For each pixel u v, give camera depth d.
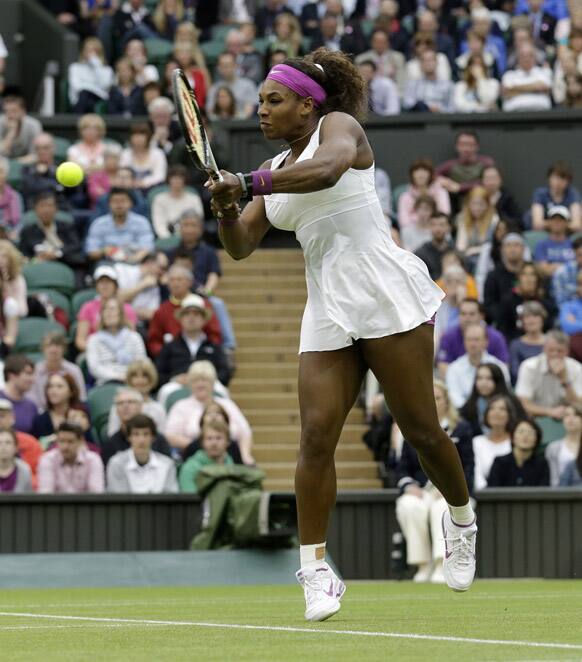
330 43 44.19
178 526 24.17
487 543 24.59
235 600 17.33
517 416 26.16
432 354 11.75
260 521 22.78
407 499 24.17
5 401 24.72
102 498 23.92
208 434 24.48
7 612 14.56
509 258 32.28
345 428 30.47
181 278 30.17
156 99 38.09
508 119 38.62
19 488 24.36
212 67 44.41
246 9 49.12
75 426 24.50
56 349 27.69
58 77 44.22
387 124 38.69
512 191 38.66
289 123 11.67
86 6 48.00
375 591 19.77
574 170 38.56
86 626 11.83
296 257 36.16
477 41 42.28
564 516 24.56
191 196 34.91
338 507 24.80
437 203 35.69
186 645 9.63
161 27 45.06
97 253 32.84
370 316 11.49
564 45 43.78
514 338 31.78
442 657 8.43
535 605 15.11
